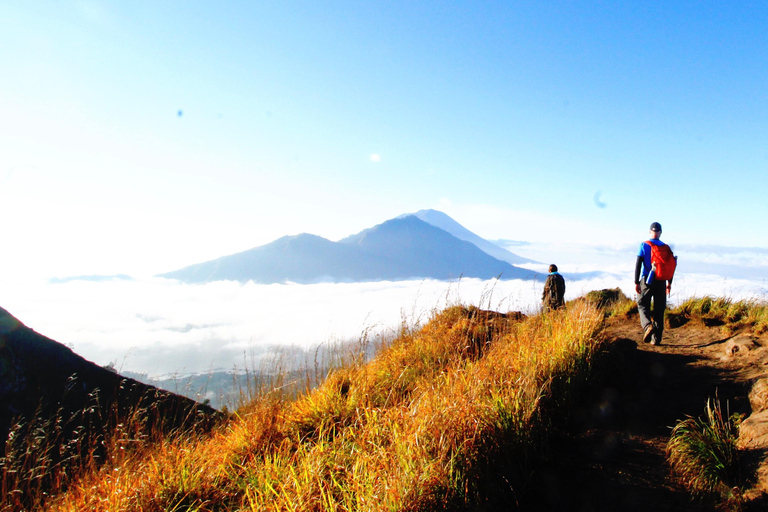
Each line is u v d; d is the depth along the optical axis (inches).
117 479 145.9
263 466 158.1
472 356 245.9
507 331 267.6
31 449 156.7
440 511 109.0
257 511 127.4
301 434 192.4
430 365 245.1
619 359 201.0
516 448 135.2
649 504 111.3
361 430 169.5
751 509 99.4
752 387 151.9
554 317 271.4
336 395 212.7
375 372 241.6
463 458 122.6
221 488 153.6
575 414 167.2
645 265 234.7
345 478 133.0
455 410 139.2
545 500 119.0
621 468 128.8
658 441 141.0
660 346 235.9
